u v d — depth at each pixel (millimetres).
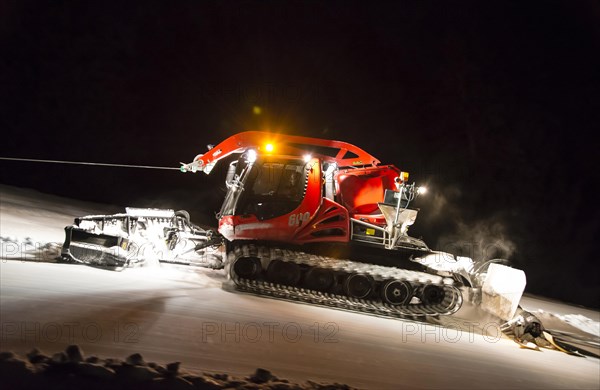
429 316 8789
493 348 7676
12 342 4254
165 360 4488
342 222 8867
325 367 5234
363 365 5547
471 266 9602
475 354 7051
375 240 9094
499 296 8930
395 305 8727
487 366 6535
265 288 8297
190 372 4195
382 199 9578
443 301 8922
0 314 4926
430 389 5207
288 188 8945
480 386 5641
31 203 13367
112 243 8422
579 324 12250
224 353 5012
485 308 9289
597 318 14492
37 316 5051
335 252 9023
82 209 14531
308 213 8719
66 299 5805
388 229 8945
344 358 5656
